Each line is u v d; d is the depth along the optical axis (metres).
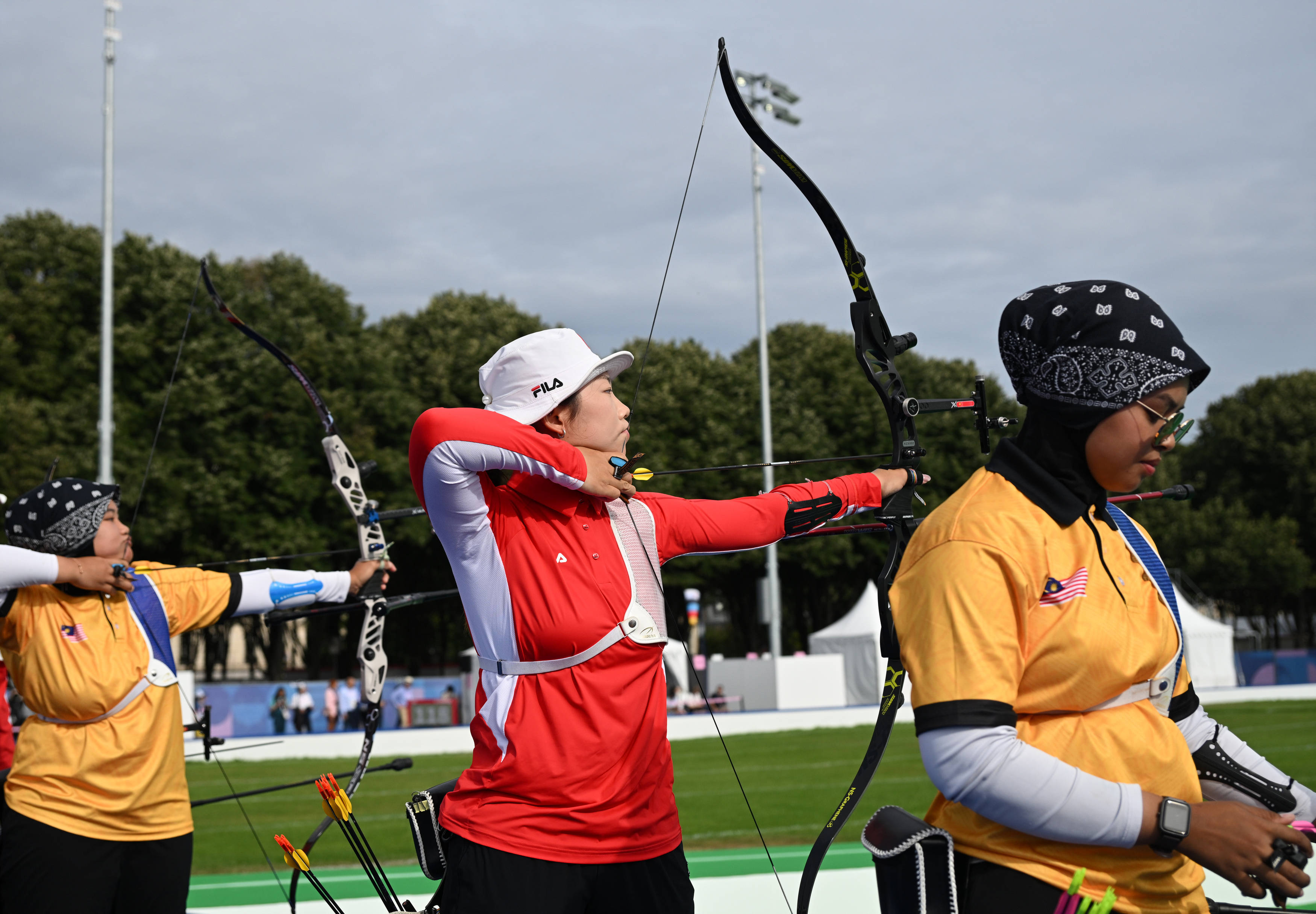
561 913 2.41
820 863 1.85
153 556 32.84
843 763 14.83
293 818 10.98
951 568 1.75
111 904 3.67
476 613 2.55
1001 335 1.96
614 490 2.53
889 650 2.05
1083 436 1.85
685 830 8.74
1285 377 49.69
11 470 28.72
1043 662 1.76
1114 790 1.66
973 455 33.91
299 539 32.25
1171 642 1.88
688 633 26.95
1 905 3.61
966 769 1.67
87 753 3.61
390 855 8.27
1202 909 1.87
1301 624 51.44
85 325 32.50
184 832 3.81
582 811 2.43
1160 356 1.78
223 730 22.47
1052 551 1.78
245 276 35.19
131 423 31.28
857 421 39.25
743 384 39.06
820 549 38.50
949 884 1.76
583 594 2.49
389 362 35.00
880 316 2.33
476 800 2.48
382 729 22.58
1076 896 1.73
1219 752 2.07
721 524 2.77
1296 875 1.62
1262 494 48.31
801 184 2.28
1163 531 46.00
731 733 22.62
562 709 2.46
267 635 38.00
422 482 2.48
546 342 2.68
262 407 32.50
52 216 32.62
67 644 3.64
